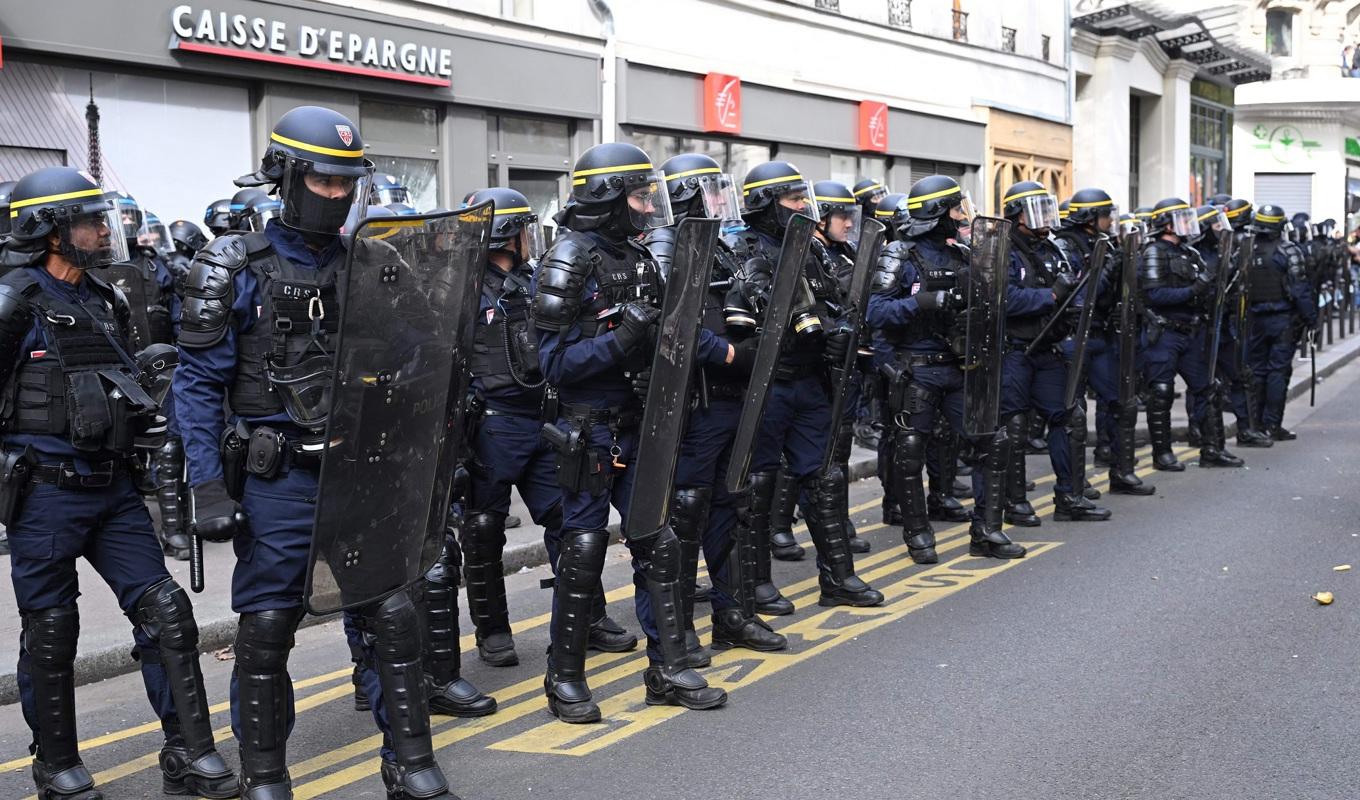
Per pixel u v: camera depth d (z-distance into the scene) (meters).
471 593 5.62
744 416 5.25
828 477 6.40
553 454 5.18
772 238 5.89
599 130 14.40
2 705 5.34
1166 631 5.85
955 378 7.33
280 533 3.72
